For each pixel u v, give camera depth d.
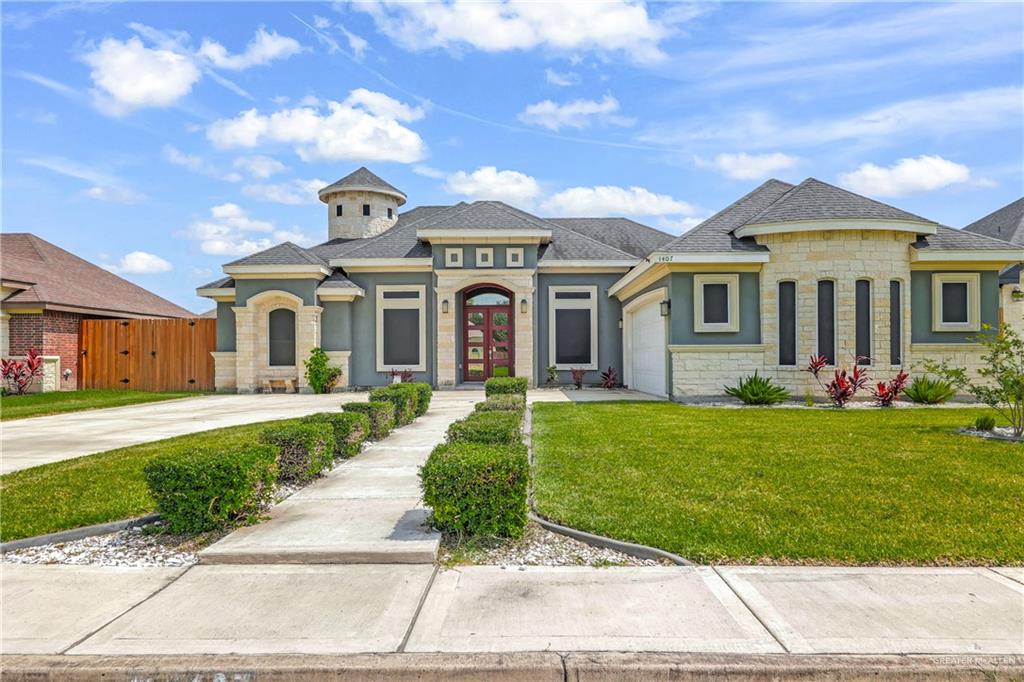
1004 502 5.59
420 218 27.50
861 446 8.30
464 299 22.44
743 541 4.69
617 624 3.51
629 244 24.72
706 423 10.77
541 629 3.46
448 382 20.86
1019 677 3.06
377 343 21.42
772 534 4.82
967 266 15.12
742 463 7.28
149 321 21.91
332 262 21.22
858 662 3.11
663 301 15.66
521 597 3.89
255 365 20.56
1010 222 21.67
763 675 3.07
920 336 15.21
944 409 13.08
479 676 3.10
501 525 4.90
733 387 14.97
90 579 4.29
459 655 3.20
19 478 7.04
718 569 4.30
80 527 5.30
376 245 22.55
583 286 21.72
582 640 3.34
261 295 20.41
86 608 3.80
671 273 15.11
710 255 14.58
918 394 14.16
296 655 3.20
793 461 7.35
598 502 5.74
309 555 4.55
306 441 6.89
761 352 14.95
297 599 3.90
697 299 15.04
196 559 4.63
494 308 22.38
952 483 6.22
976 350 15.02
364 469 7.67
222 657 3.19
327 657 3.18
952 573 4.18
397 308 21.53
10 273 21.12
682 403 14.80
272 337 20.84
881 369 14.55
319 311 20.62
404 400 11.47
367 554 4.55
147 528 5.22
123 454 8.43
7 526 5.29
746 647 3.25
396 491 6.52
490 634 3.41
